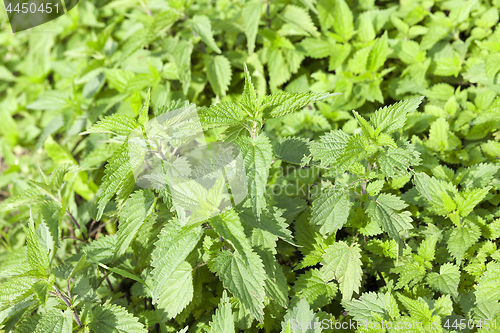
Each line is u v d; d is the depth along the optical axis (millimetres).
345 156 637
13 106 1252
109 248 706
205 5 1023
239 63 902
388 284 680
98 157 786
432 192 686
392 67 841
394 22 862
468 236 663
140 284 702
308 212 717
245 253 624
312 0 886
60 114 1013
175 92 889
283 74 888
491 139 758
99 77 989
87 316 660
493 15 809
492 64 756
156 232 676
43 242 688
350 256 667
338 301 698
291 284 710
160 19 834
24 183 990
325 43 883
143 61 925
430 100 813
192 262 673
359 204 685
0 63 1396
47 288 634
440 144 747
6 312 650
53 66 1112
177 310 654
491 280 643
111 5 963
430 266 667
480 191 662
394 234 646
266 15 886
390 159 643
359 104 825
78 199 999
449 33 834
